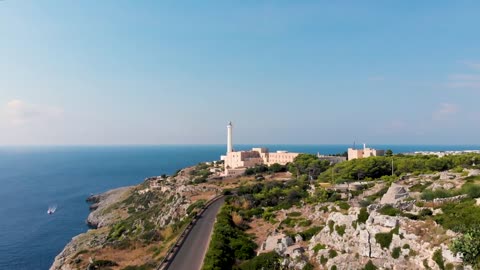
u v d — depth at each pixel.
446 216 44.41
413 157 133.75
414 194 69.25
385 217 47.41
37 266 105.31
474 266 36.22
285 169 179.00
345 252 49.84
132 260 72.56
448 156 123.19
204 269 50.81
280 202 100.19
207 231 77.31
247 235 73.19
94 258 75.88
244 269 54.03
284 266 52.69
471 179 71.38
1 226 151.50
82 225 159.25
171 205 128.50
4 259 110.94
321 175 134.62
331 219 55.25
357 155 166.88
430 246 41.62
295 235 62.06
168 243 75.75
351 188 96.19
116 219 157.88
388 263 44.59
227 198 115.19
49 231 145.62
